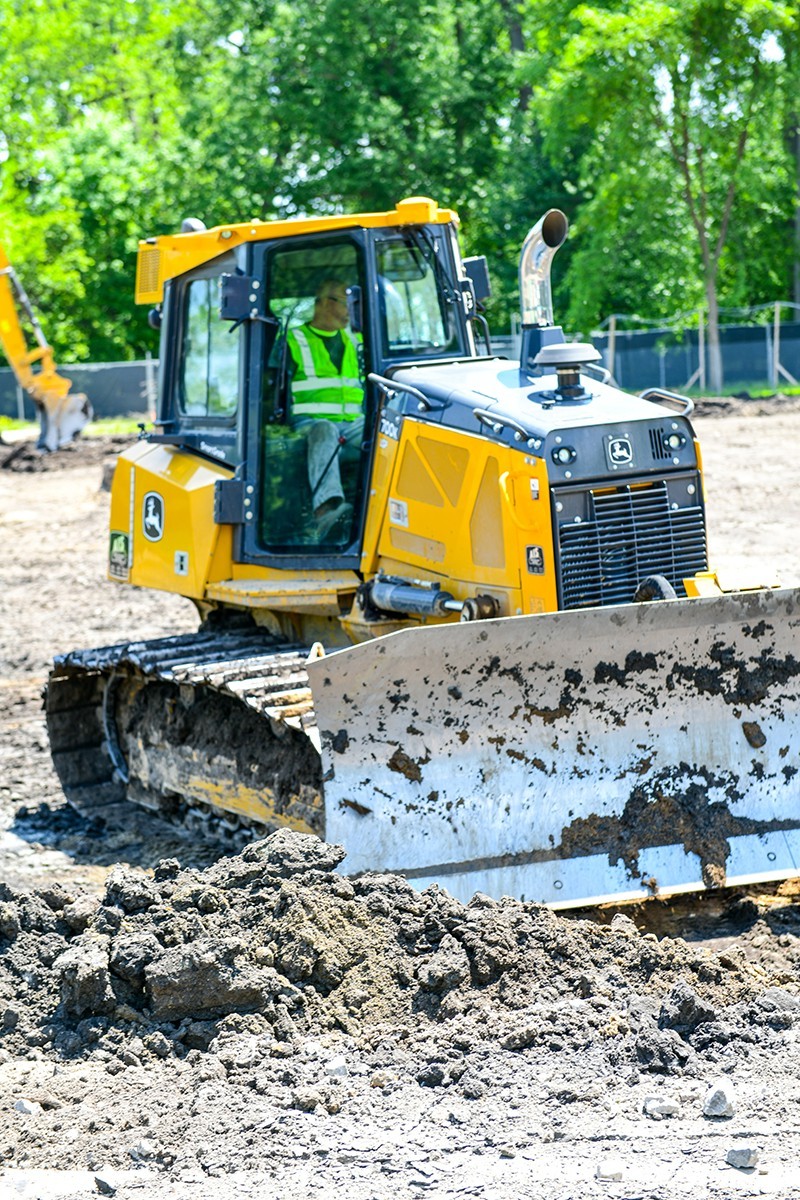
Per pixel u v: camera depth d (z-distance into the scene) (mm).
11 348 30578
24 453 37219
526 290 8875
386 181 55281
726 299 54938
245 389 9477
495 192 56094
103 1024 6301
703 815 7582
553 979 6406
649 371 46719
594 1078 5625
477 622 7191
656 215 48188
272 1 58438
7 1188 5059
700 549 8367
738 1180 4789
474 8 59438
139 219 60094
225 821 9656
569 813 7441
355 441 9352
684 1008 6039
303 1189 4922
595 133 49656
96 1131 5484
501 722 7375
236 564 9805
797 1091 5457
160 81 72750
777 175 51250
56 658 10773
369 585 9031
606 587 8055
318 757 8469
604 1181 4832
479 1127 5301
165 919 6586
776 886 8016
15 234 53938
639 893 7387
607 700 7500
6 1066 6109
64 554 23141
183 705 9914
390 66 57312
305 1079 5746
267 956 6418
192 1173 5117
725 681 7656
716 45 44250
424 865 7238
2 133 62969
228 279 9227
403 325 9414
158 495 10352
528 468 7949
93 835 10164
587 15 44281
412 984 6418
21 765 12023
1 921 7020
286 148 57062
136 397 50656
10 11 68125
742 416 37312
